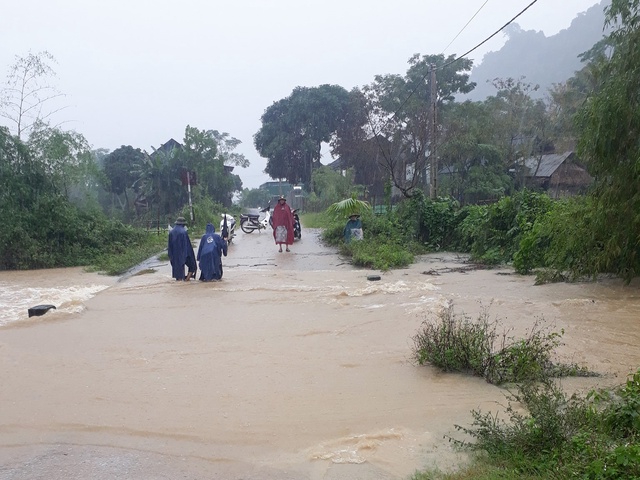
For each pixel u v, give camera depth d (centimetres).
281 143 5697
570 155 3634
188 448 470
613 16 1070
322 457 446
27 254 1667
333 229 2192
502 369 604
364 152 4147
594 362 643
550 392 522
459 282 1198
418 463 429
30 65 1925
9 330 862
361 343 755
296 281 1268
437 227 1973
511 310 905
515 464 402
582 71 3697
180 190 4506
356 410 534
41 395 591
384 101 4300
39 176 1833
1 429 512
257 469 434
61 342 792
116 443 482
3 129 1781
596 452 373
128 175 4888
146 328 867
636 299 949
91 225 1944
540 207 1575
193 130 4556
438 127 3650
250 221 2869
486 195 3550
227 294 1135
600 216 1043
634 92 1017
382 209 3403
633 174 1003
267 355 713
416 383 598
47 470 438
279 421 516
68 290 1262
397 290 1102
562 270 1152
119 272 1540
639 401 429
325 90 5525
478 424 476
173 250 1320
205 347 756
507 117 3934
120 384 620
